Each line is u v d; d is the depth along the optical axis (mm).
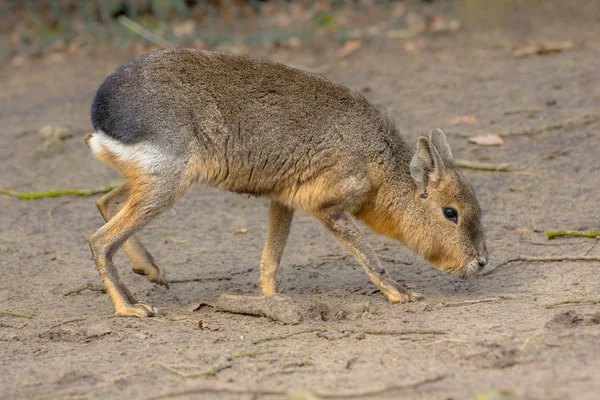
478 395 6633
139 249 10875
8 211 14055
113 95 9852
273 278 10695
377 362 7961
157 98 9805
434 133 10867
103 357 8555
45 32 23141
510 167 13969
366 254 10250
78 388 7625
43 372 8180
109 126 9852
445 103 16516
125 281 11523
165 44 21062
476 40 19953
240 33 21812
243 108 10086
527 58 18531
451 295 10352
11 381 7969
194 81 9984
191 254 12359
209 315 10023
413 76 18109
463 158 14391
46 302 10711
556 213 12453
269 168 10227
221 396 7219
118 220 9930
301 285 11070
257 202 14141
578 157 13961
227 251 12414
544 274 10617
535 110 15703
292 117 10156
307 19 22641
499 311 9359
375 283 10266
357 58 19578
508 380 7094
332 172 10172
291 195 10375
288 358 8242
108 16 22844
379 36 20875
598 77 16875
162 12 23031
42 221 13656
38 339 9281
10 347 9047
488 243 11812
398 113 16172
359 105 10461
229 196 14336
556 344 7895
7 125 17609
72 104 18500
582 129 14766
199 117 9930
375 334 8906
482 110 16031
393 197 10508
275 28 22141
